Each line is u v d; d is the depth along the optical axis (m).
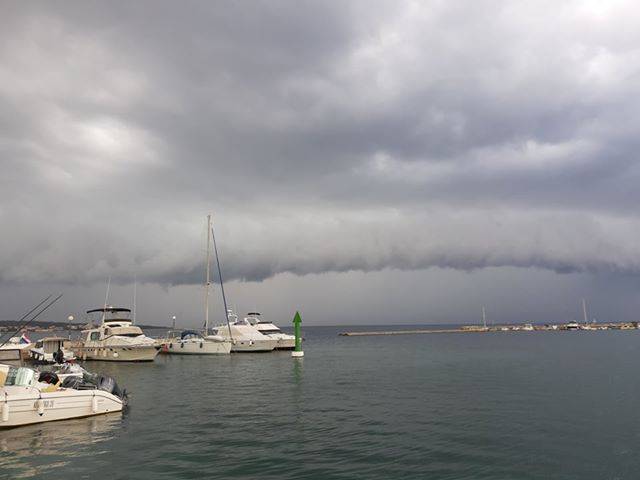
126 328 50.50
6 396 17.92
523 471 13.27
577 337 133.50
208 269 64.56
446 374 38.25
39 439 16.77
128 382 33.75
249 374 39.06
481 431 17.83
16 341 48.75
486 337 151.00
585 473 13.12
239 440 16.59
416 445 15.88
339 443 16.16
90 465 13.88
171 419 20.16
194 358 55.66
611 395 26.25
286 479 12.58
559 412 21.44
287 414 21.28
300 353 55.22
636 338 117.75
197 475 12.94
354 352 72.06
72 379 21.81
